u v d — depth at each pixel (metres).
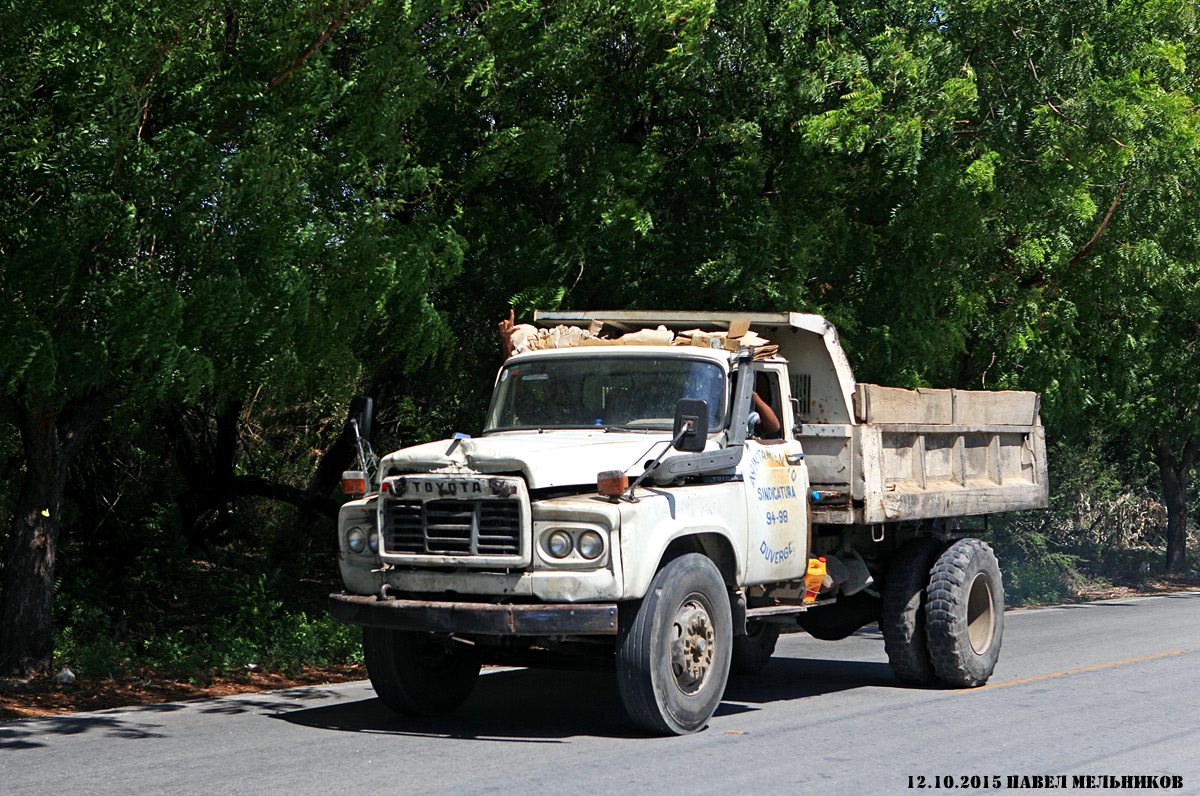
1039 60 18.58
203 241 10.61
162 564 19.45
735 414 10.04
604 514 8.59
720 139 16.41
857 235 17.91
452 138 15.45
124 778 7.89
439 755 8.53
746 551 9.90
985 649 12.39
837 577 11.48
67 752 8.84
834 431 11.20
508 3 14.31
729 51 16.52
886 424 11.47
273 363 11.52
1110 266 20.42
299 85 11.42
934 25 18.33
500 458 8.85
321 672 14.09
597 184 15.75
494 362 17.66
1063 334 20.69
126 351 10.26
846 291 18.17
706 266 15.94
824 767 8.12
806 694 11.90
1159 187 19.80
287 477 24.67
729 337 10.86
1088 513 37.50
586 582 8.59
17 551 12.84
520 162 15.32
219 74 11.43
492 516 8.85
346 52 14.05
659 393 10.20
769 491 10.30
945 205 17.42
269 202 10.54
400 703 10.13
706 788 7.46
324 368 12.27
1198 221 20.98
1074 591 29.30
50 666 12.99
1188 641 16.73
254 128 11.05
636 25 15.64
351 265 11.66
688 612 9.25
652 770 7.96
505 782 7.61
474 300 16.92
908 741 9.09
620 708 10.91
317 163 11.99
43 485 12.90
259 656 14.60
